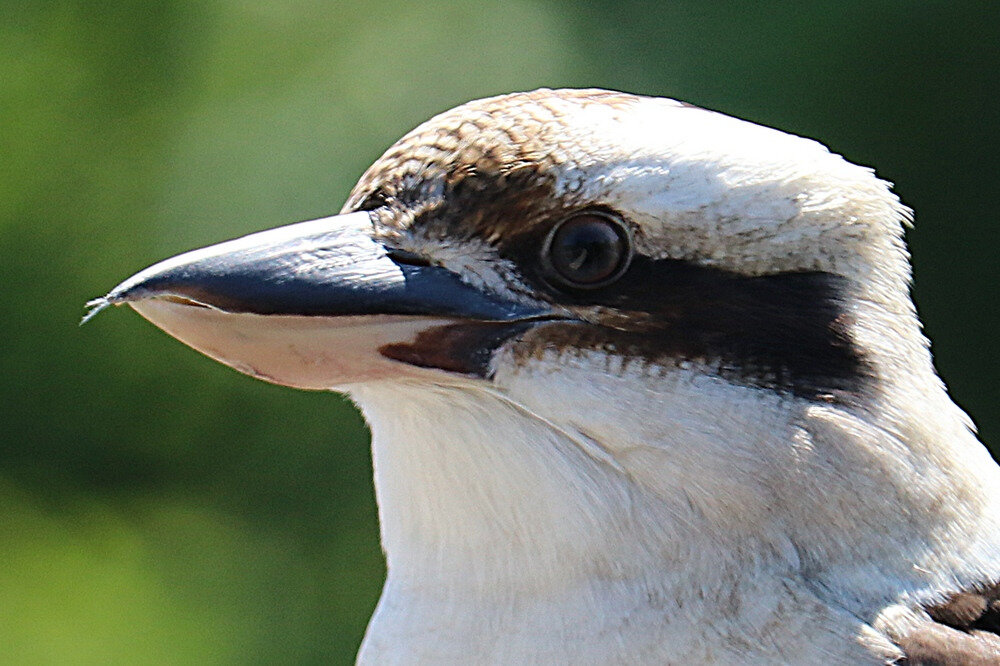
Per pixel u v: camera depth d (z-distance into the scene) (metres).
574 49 3.79
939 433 2.66
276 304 2.65
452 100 3.86
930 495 2.66
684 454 2.65
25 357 4.23
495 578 2.66
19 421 4.23
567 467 2.66
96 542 4.12
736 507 2.65
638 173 2.65
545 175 2.66
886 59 3.76
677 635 2.65
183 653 3.96
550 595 2.66
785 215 2.66
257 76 4.05
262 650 3.97
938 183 3.82
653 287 2.65
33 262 4.23
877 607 2.65
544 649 2.66
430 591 2.67
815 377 2.65
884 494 2.65
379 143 3.90
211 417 4.19
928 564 2.65
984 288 3.89
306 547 4.06
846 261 2.66
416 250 2.66
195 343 2.65
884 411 2.65
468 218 2.66
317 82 3.97
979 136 3.81
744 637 2.65
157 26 4.14
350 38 3.96
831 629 2.65
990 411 3.92
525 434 2.66
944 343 3.92
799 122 3.74
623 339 2.65
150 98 4.16
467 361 2.66
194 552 4.08
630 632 2.65
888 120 3.78
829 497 2.65
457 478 2.66
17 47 4.33
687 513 2.65
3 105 4.25
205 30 4.11
